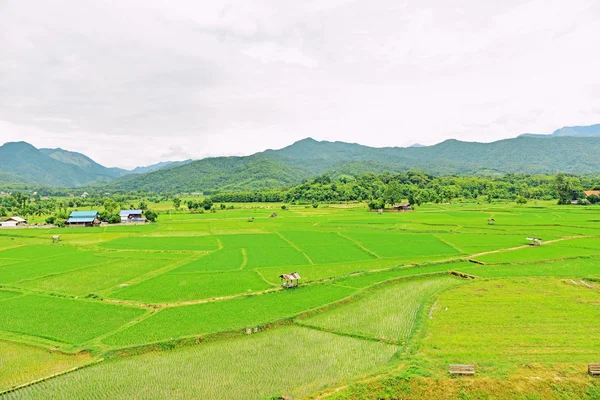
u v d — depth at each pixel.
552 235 105.06
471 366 33.19
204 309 50.72
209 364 36.94
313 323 46.50
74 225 163.00
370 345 40.72
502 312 47.75
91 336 42.56
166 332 43.25
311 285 61.44
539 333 41.38
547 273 65.94
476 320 45.34
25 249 99.62
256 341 41.88
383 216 170.25
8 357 38.34
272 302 53.28
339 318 48.06
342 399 30.59
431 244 97.12
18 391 32.66
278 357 38.19
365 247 94.62
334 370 35.62
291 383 33.56
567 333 41.22
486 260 76.25
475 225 128.25
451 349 37.97
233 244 102.94
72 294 58.12
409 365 34.56
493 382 31.83
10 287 61.91
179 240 112.25
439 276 67.06
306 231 127.12
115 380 34.25
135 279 66.69
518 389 31.12
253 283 63.31
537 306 49.53
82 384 33.66
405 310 50.62
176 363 37.16
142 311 50.16
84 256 88.44
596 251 82.44
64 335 42.91
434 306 50.53
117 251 94.44
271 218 175.38
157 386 33.25
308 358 37.91
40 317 48.28
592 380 31.75
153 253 91.25
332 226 139.38
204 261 80.88
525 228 118.81
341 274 68.50
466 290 56.97
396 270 70.75
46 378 34.47
